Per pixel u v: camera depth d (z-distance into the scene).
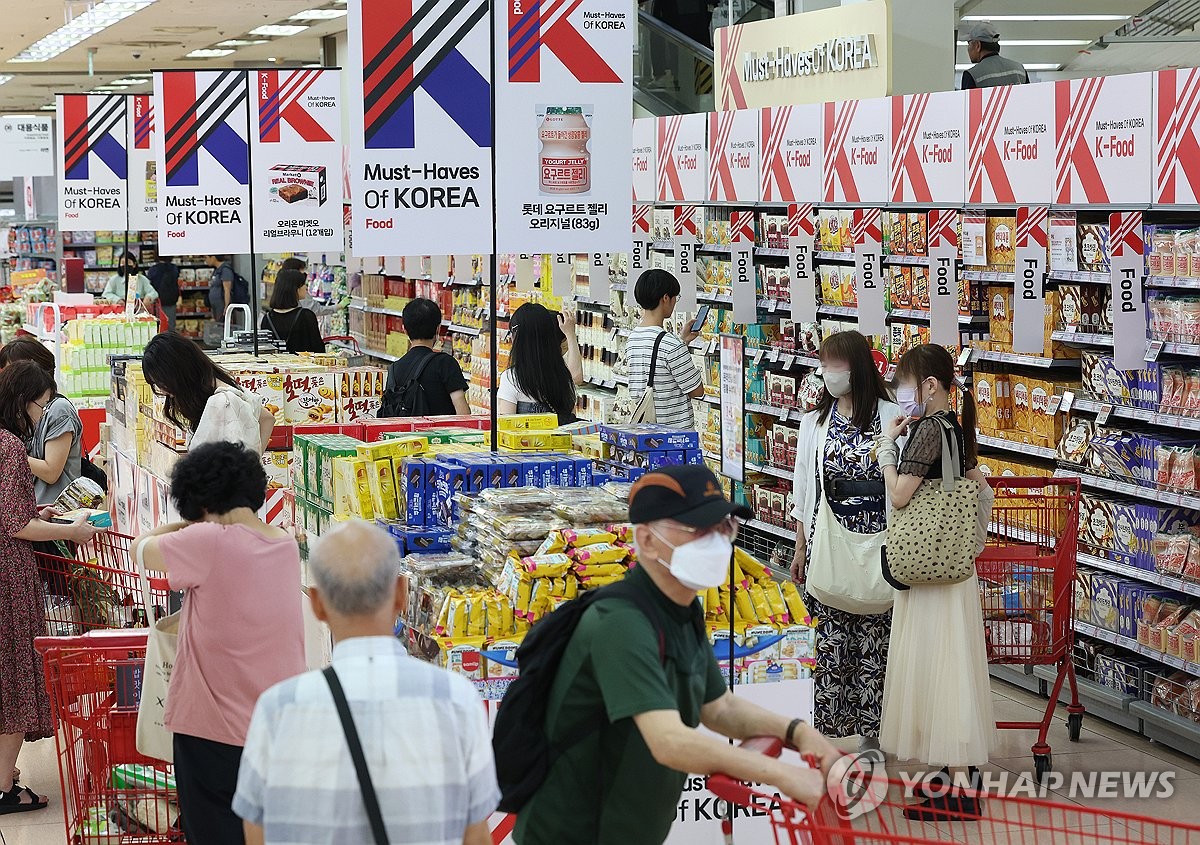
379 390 7.41
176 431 7.10
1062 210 6.77
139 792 4.37
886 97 8.14
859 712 5.88
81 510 5.97
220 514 4.03
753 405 9.42
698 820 4.29
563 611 2.96
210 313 23.55
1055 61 12.23
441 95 5.06
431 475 4.96
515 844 3.09
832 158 8.52
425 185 5.08
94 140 14.83
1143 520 6.47
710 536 2.82
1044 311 6.82
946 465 5.27
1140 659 6.68
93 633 4.41
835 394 5.75
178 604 5.68
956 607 5.35
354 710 2.50
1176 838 4.87
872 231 7.73
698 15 12.62
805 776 2.65
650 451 5.09
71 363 11.88
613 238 5.31
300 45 21.72
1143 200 6.16
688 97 12.34
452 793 2.52
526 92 5.14
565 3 5.15
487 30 5.08
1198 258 6.01
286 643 4.06
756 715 3.07
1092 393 6.75
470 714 2.58
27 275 19.92
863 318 7.79
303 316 10.77
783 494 9.17
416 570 4.55
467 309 13.53
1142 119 6.13
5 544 5.57
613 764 2.94
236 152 9.55
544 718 2.98
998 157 7.06
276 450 6.68
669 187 10.62
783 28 9.98
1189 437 6.54
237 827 4.00
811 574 5.73
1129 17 11.83
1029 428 7.14
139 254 23.09
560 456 5.13
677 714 2.78
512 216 5.19
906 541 5.27
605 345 10.85
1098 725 6.60
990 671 7.33
